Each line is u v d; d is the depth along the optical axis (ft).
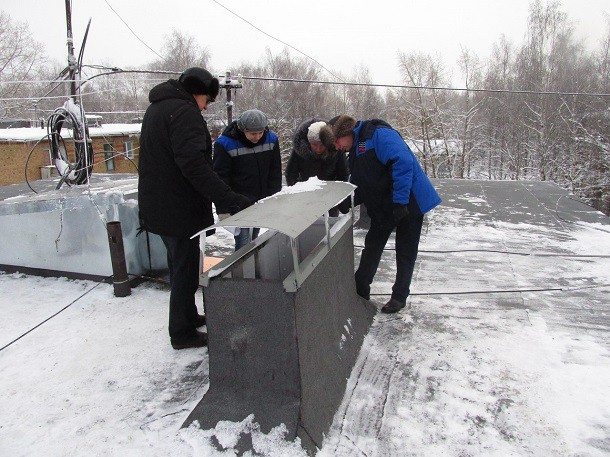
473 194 25.13
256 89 94.58
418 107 84.43
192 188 8.41
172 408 7.24
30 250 13.16
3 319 10.57
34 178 35.55
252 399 6.56
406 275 10.56
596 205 79.82
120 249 11.43
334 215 14.25
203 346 9.10
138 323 10.20
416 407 7.23
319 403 6.80
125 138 39.17
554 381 7.84
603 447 6.32
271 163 12.08
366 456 6.19
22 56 94.07
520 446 6.38
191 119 7.88
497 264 13.98
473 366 8.36
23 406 7.40
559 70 87.04
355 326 9.20
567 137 81.51
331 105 111.75
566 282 12.44
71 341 9.48
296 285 6.09
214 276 6.49
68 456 6.25
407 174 9.61
